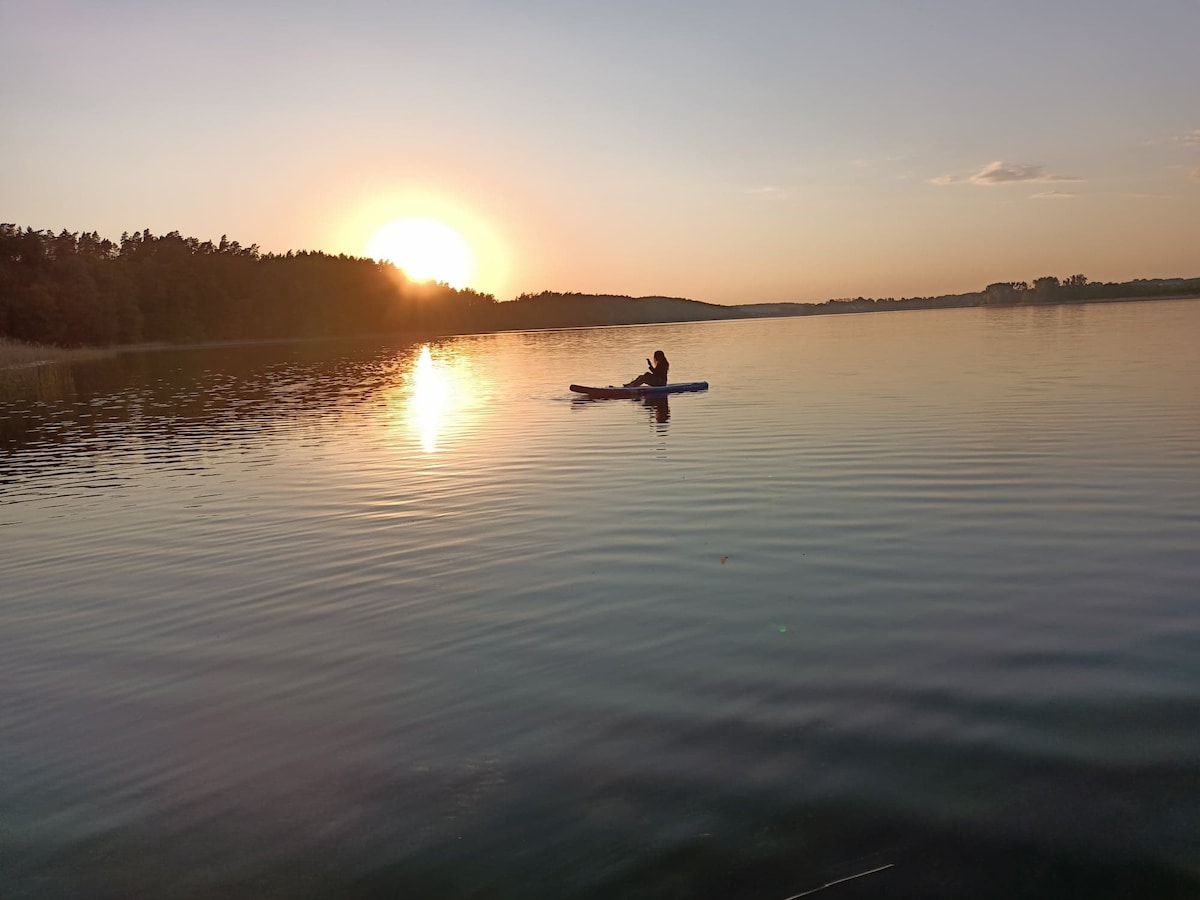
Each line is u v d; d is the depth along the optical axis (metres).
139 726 5.58
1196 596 7.02
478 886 3.82
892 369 29.48
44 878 4.06
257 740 5.29
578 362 43.16
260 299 103.94
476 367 42.41
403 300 127.00
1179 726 4.89
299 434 19.17
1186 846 3.85
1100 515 9.64
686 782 4.53
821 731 5.00
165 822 4.48
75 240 100.56
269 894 3.87
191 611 7.82
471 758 4.91
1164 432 14.45
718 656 6.16
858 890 3.67
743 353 44.00
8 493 13.99
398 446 16.88
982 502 10.41
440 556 9.09
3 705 6.04
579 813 4.30
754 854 3.93
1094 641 6.18
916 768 4.56
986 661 5.91
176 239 109.81
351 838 4.23
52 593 8.62
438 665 6.27
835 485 11.62
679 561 8.50
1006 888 3.65
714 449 14.82
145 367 49.66
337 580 8.47
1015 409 17.83
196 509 12.07
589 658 6.24
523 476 13.29
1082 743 4.74
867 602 7.17
